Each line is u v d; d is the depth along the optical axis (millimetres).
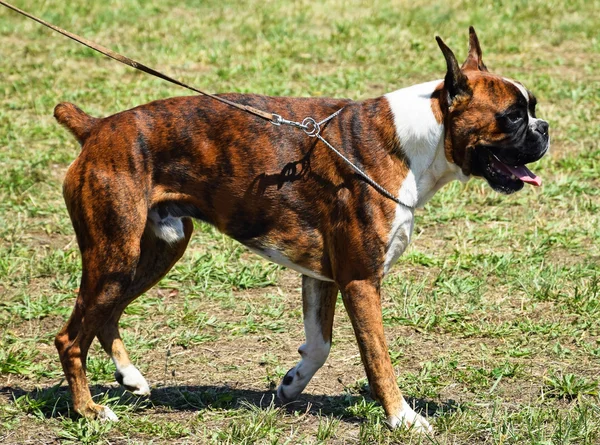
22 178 14984
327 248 8336
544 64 22797
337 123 8289
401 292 11656
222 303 11531
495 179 8227
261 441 8070
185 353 10195
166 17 27062
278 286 12117
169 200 8398
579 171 16078
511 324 10891
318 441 8070
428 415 8695
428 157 8180
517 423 8453
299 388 8922
